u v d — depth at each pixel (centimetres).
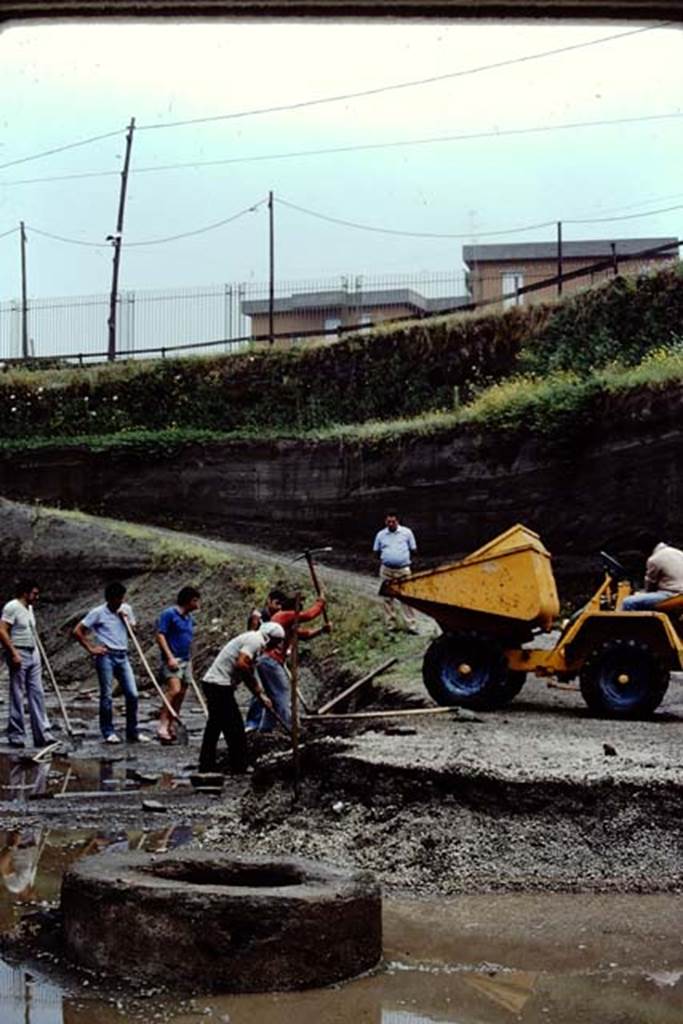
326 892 667
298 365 4112
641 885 880
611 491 2741
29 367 5034
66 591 3288
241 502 3600
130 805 1252
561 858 916
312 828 989
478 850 926
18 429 4384
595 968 687
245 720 1956
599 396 2822
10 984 648
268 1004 625
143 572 3206
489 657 1504
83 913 674
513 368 3697
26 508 3503
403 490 3209
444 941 740
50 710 2269
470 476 3067
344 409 3981
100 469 3888
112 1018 599
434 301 5678
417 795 967
